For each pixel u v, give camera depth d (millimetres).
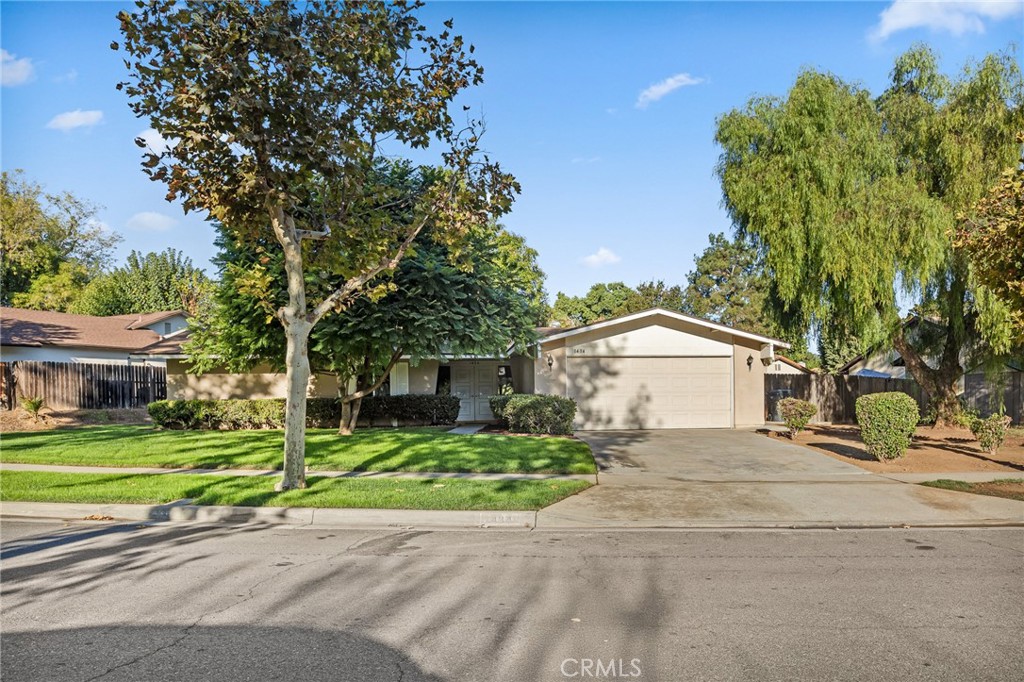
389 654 4520
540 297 43844
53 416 22609
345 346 15469
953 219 16625
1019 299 10805
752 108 19141
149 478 11438
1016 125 16672
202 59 8945
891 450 13922
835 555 7316
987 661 4406
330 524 9109
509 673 4227
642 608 5465
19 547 7652
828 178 17141
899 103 18422
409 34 10492
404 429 19734
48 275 47250
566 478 11812
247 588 6008
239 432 17750
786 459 14562
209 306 22469
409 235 11594
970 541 8062
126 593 5867
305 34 9906
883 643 4715
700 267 51969
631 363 21516
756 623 5113
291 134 9992
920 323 21266
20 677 4176
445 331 15852
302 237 10773
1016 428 21203
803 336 21172
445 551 7469
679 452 15664
